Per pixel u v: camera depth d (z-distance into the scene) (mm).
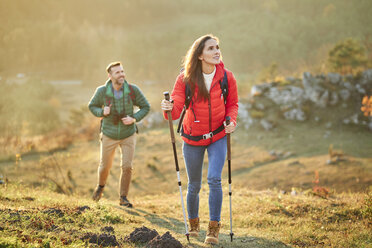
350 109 20688
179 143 17891
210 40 3324
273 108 21516
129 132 5285
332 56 24672
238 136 19391
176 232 3756
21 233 2732
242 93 25531
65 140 20344
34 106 53312
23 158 16219
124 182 5355
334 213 4648
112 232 3342
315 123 20234
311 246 3436
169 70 115625
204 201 6090
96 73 126375
